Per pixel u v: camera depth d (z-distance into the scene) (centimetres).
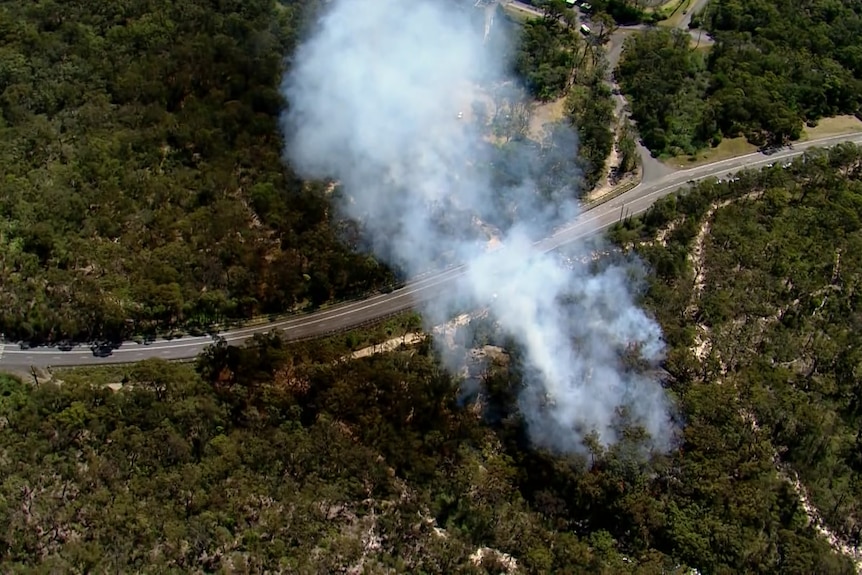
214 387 17862
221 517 15350
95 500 15062
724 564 16150
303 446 16838
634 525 16725
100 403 16912
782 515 17000
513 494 17238
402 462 17188
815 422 18100
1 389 17175
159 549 14688
